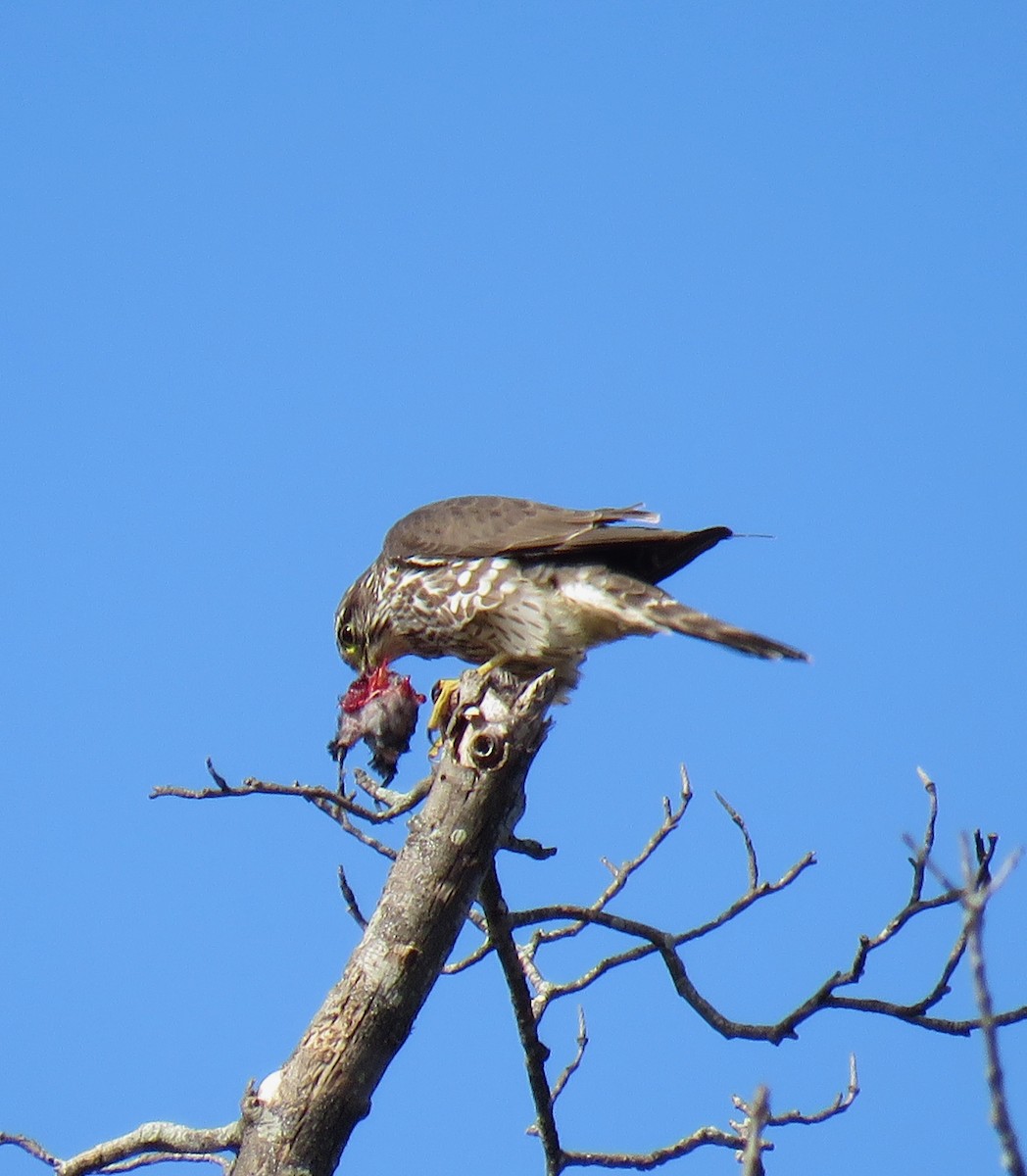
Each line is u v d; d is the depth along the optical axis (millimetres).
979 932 5160
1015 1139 4836
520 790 10133
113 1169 10438
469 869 9789
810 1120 11148
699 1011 11094
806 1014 10898
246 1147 9297
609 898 12219
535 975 11820
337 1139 9367
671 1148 11047
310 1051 9438
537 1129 11258
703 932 11219
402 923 9656
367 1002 9500
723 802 11461
